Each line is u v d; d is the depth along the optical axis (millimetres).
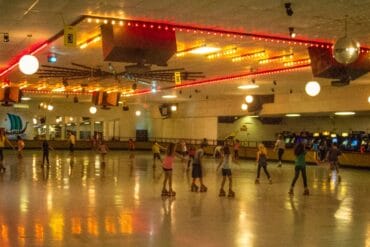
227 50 15055
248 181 16547
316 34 12414
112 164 23953
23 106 40750
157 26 11523
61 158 28656
